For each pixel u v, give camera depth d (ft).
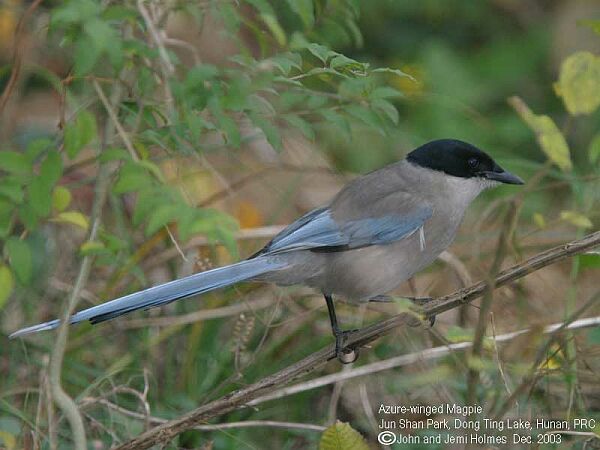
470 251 44.55
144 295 31.35
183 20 46.65
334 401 36.04
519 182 37.19
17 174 26.73
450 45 57.57
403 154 51.24
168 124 31.37
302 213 49.16
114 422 35.40
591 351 34.35
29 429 32.63
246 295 42.16
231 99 27.53
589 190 38.55
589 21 28.48
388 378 38.52
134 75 31.12
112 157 25.73
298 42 29.17
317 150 48.19
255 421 35.45
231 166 46.73
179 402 37.60
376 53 56.70
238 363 38.14
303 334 41.24
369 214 35.73
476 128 52.85
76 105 31.63
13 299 40.14
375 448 35.53
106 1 27.45
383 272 35.91
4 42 46.39
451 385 35.86
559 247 29.01
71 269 42.45
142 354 39.50
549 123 27.04
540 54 56.80
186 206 23.82
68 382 37.73
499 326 42.11
